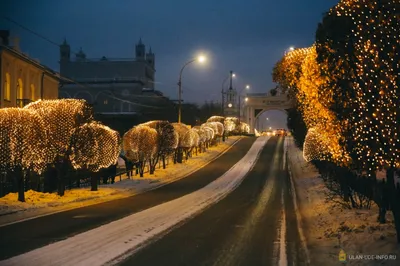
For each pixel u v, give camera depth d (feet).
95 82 268.62
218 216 55.72
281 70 79.56
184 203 68.90
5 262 31.45
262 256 34.81
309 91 57.62
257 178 115.24
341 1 45.52
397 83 36.76
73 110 74.54
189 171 132.57
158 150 117.19
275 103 305.32
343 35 43.37
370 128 37.22
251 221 52.19
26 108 70.54
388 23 39.37
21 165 63.31
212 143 201.46
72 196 73.15
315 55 52.60
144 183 98.89
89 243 38.09
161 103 252.83
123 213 57.52
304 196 78.59
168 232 44.14
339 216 49.90
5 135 61.77
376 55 38.34
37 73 137.49
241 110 330.13
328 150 57.26
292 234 44.16
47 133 70.69
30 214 56.13
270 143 226.17
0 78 113.39
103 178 98.53
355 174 55.83
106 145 79.51
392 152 36.32
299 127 127.75
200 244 38.86
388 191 39.06
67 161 74.43
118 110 259.80
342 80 42.01
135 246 37.35
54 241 38.88
